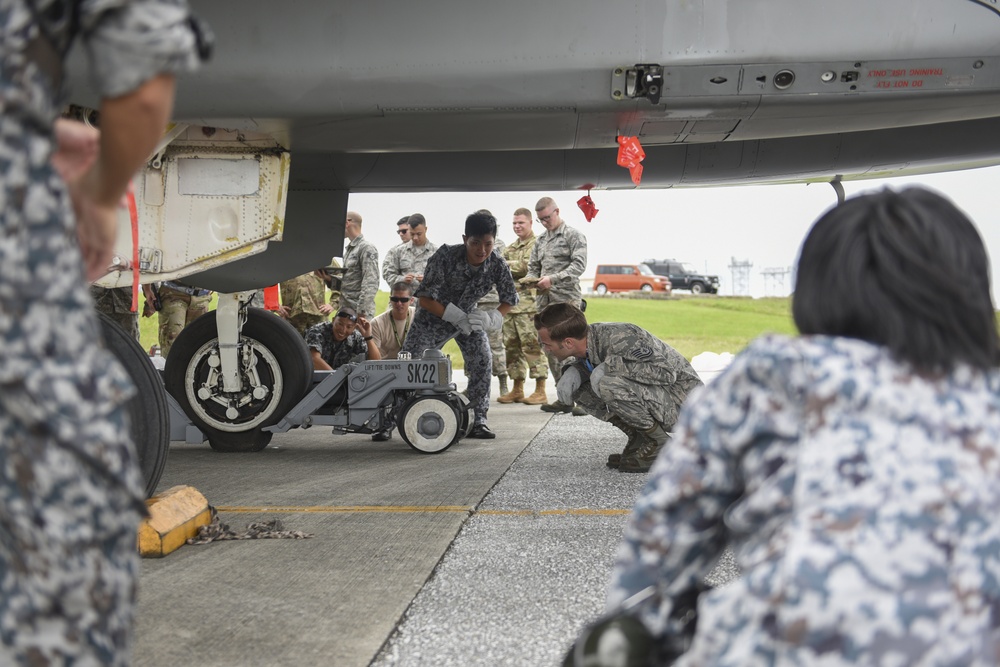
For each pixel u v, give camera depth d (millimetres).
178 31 1188
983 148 6000
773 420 1062
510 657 2230
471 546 3289
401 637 2371
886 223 1104
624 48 4020
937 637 938
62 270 1147
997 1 3973
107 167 1278
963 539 967
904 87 4031
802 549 963
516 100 4102
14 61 1119
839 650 937
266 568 3006
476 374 6324
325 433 6949
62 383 1119
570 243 8266
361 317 6848
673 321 27250
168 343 7633
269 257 5836
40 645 1150
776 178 6434
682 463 1105
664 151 6152
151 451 3342
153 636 2365
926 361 1039
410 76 4055
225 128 4324
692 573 1137
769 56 4004
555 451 5688
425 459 5430
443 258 6082
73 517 1138
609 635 1096
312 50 4051
